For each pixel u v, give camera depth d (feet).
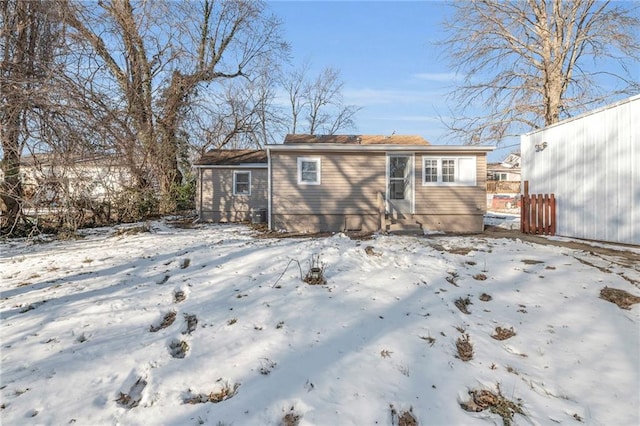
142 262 23.65
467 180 42.65
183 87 53.57
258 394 10.64
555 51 57.11
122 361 12.52
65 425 9.69
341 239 28.17
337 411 9.93
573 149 31.58
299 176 41.98
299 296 17.03
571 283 17.80
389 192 42.65
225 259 22.67
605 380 11.33
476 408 10.35
